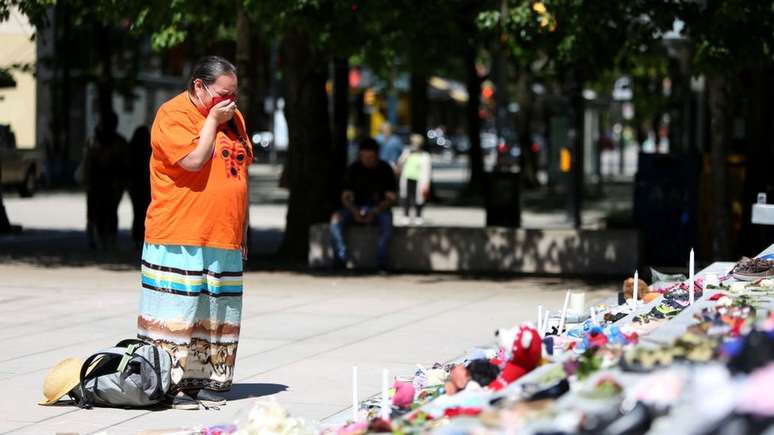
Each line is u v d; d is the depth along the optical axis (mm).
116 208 45469
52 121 84000
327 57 40438
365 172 39875
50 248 45625
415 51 52469
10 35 77938
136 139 44719
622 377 11125
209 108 18688
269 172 120812
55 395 19203
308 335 26578
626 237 38469
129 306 30750
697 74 36594
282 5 35969
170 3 37000
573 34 35656
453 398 14039
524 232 39188
